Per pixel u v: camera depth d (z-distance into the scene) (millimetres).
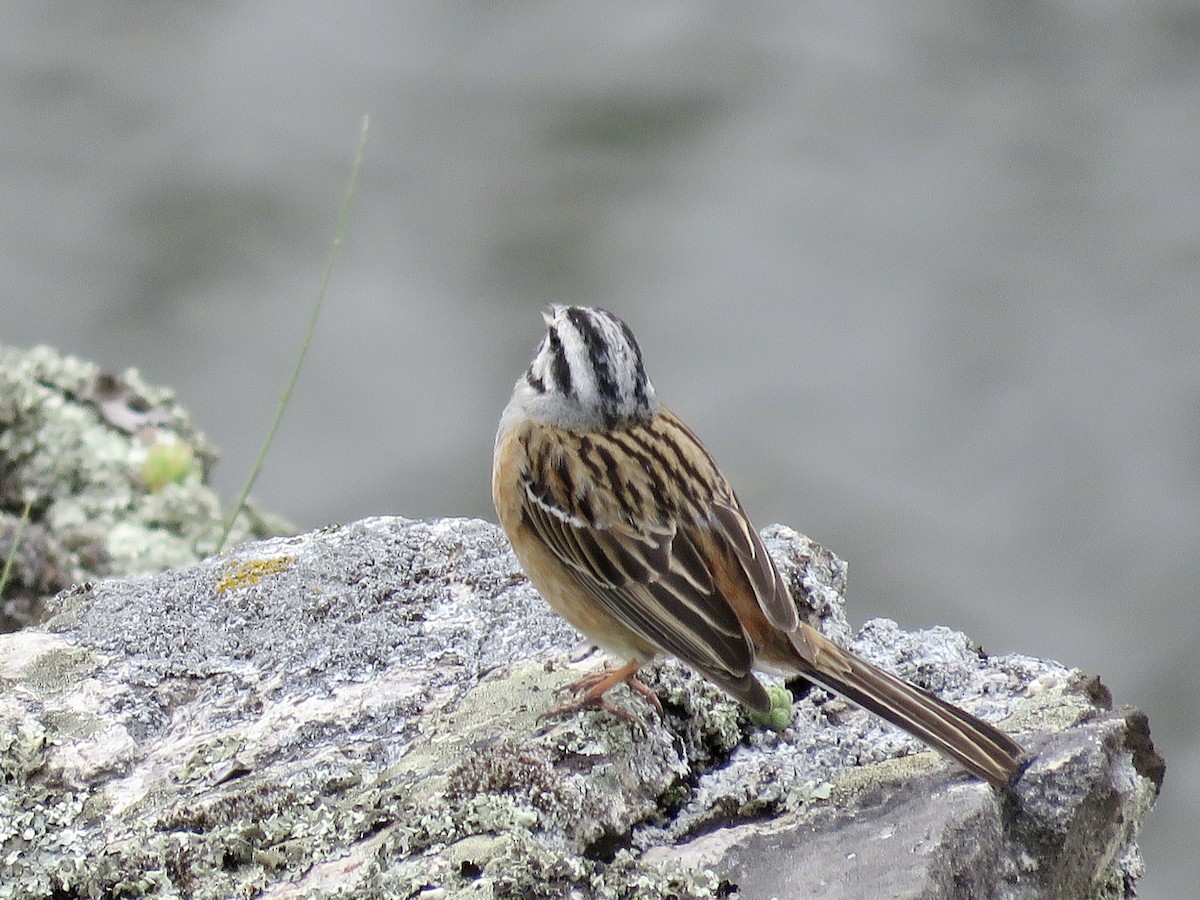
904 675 7469
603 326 7910
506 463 7727
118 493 11086
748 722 7121
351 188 9016
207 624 7734
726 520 7430
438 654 7488
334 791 6543
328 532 8539
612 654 7414
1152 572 14711
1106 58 19906
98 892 6051
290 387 8992
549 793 6336
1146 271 17297
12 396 11016
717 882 6023
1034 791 6449
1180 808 13359
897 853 6148
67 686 7285
